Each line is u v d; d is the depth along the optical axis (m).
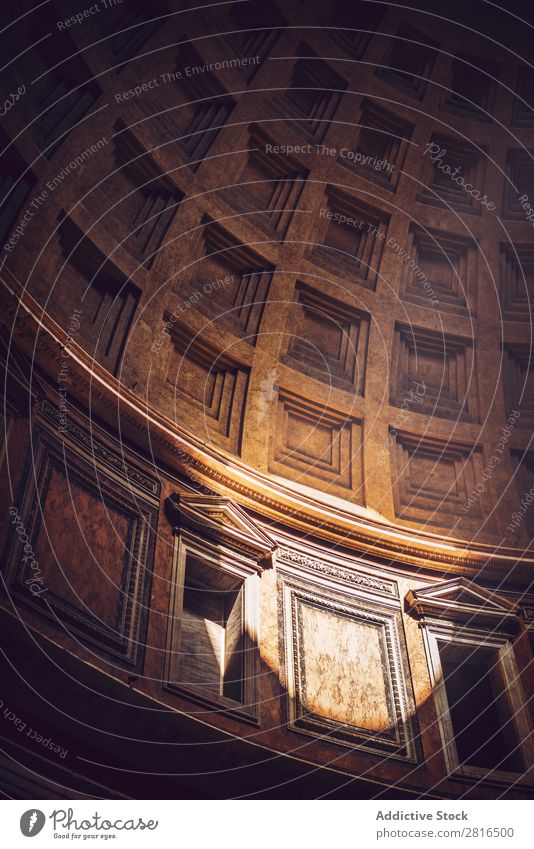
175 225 20.84
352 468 22.23
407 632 20.11
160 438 18.80
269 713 17.25
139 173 20.42
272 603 18.92
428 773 18.05
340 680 18.66
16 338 16.55
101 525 16.94
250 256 22.12
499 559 21.61
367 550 21.03
